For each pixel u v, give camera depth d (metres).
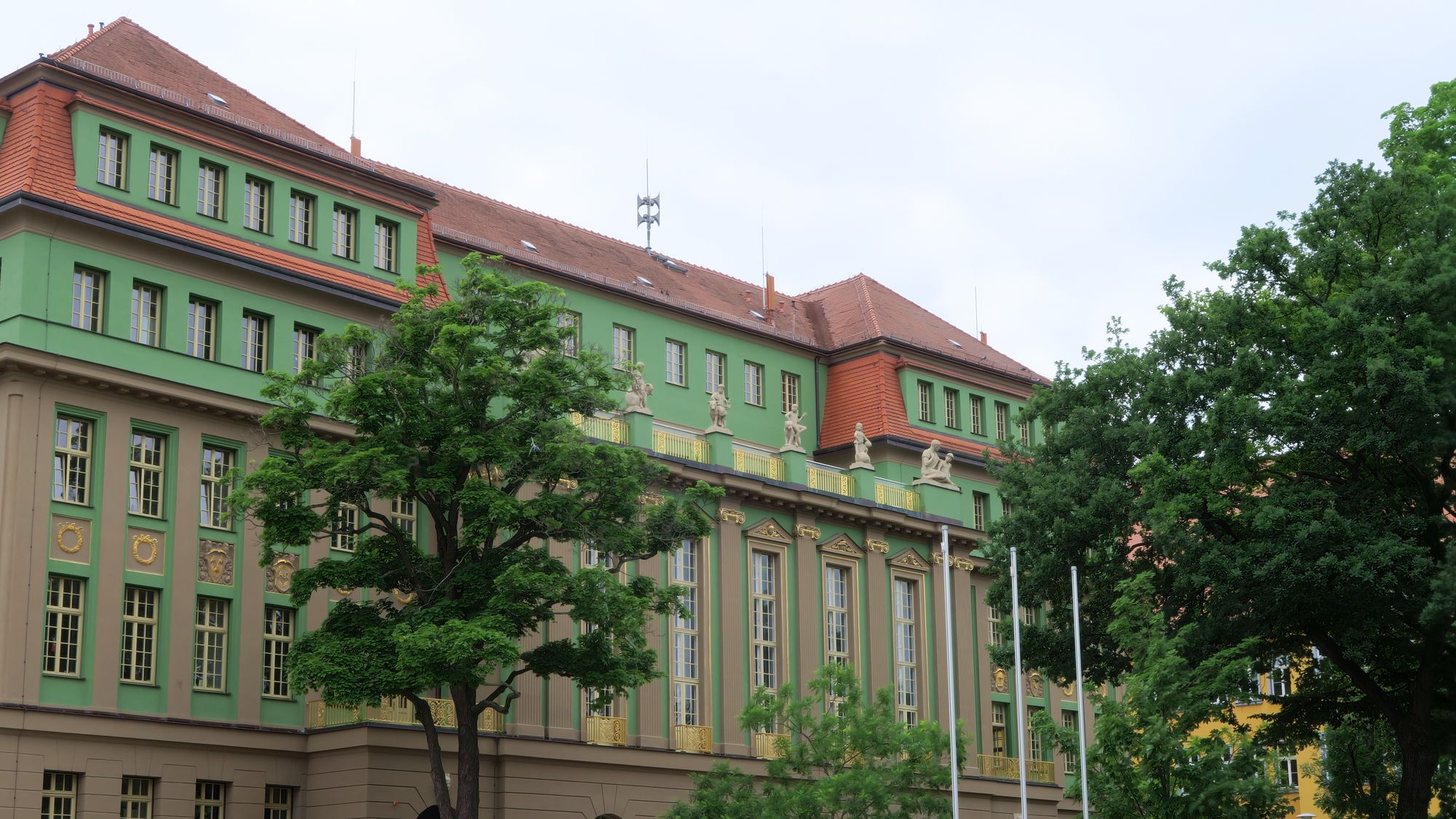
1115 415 44.53
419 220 51.06
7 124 43.25
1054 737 36.59
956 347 68.75
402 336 38.38
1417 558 36.75
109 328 42.19
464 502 37.66
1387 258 40.72
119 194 43.22
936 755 40.81
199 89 47.91
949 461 63.59
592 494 41.53
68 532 40.88
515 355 39.75
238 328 44.91
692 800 41.19
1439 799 42.41
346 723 44.22
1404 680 41.94
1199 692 35.94
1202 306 43.75
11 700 39.00
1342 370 38.34
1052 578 44.31
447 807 37.97
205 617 43.59
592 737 49.28
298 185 47.31
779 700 41.56
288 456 38.50
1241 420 39.16
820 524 58.31
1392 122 44.59
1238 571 38.31
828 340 66.75
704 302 62.81
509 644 35.78
